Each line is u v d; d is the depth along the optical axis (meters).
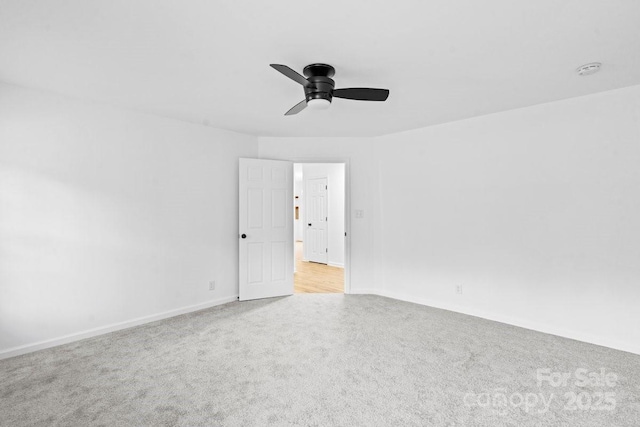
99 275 3.12
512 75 2.51
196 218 3.89
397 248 4.32
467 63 2.31
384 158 4.43
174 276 3.68
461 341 2.92
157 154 3.55
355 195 4.54
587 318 2.93
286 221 4.53
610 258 2.83
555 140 3.10
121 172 3.27
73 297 2.96
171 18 1.77
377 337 3.02
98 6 1.65
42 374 2.35
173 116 3.59
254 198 4.31
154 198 3.52
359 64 2.32
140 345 2.86
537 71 2.45
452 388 2.16
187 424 1.81
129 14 1.73
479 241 3.59
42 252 2.80
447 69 2.40
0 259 2.60
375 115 3.54
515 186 3.34
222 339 2.99
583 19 1.79
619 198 2.79
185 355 2.66
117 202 3.24
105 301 3.16
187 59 2.25
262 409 1.94
